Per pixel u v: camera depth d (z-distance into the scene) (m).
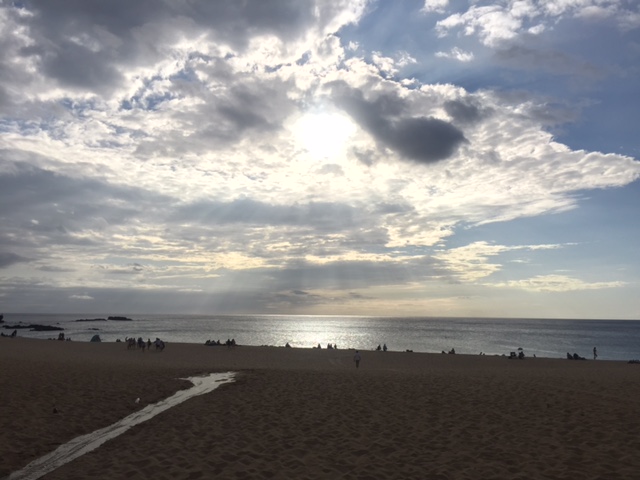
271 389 14.63
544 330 159.62
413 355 40.44
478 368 29.08
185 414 10.94
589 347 80.56
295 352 41.03
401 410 11.50
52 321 189.00
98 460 7.55
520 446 8.40
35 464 7.35
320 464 7.47
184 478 6.77
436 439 8.91
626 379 18.16
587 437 8.86
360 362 33.75
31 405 10.90
